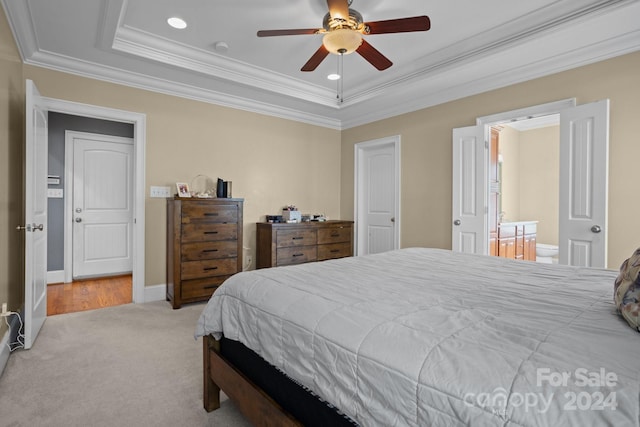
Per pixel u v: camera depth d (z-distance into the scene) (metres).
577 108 2.75
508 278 1.56
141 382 1.91
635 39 2.51
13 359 2.16
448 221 3.79
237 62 3.35
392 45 2.97
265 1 2.37
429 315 1.02
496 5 2.39
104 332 2.64
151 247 3.51
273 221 4.25
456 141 3.61
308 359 1.04
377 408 0.82
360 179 4.93
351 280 1.50
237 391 1.42
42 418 1.58
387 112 4.41
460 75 3.31
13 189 2.46
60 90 3.00
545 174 5.46
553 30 2.48
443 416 0.70
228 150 4.04
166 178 3.60
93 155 4.66
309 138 4.82
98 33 2.57
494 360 0.74
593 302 1.15
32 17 2.37
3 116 2.21
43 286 2.79
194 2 2.38
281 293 1.33
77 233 4.57
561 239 2.86
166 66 3.13
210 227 3.46
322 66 3.42
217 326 1.56
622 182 2.61
